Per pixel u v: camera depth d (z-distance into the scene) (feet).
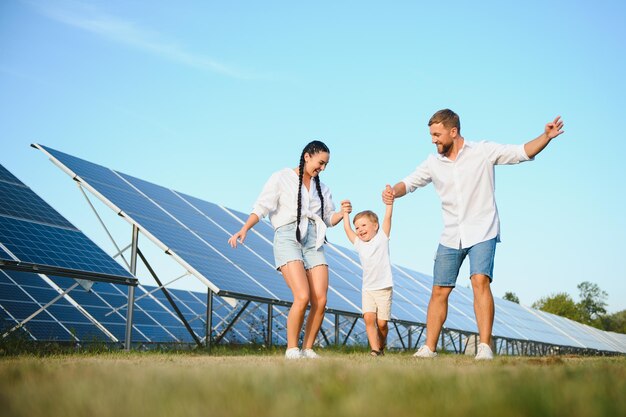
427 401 5.92
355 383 7.66
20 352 28.50
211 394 6.41
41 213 37.60
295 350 20.38
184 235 42.75
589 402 5.68
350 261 73.92
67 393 6.43
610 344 170.30
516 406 5.51
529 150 20.80
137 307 50.98
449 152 21.91
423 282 92.07
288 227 21.35
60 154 41.57
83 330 41.86
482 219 21.27
